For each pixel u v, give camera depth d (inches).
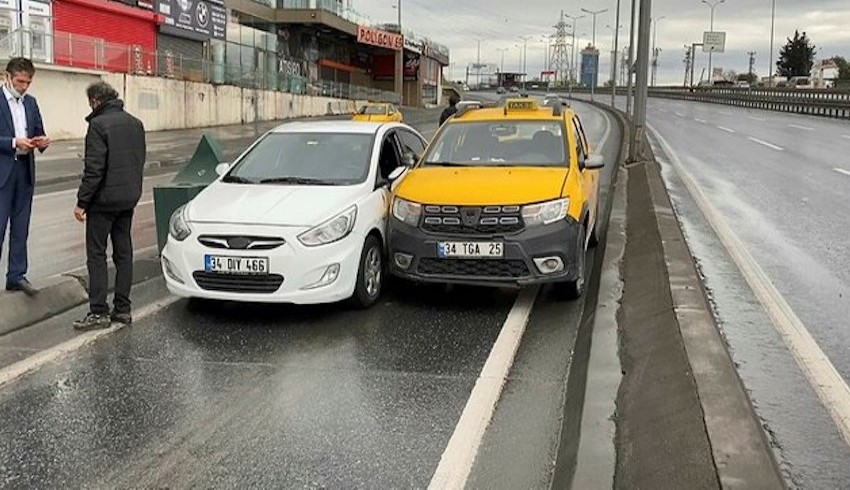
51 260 345.1
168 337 239.0
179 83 1263.5
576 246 268.4
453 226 263.3
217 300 276.5
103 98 241.9
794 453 145.3
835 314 247.3
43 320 254.1
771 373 187.5
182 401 190.2
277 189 276.4
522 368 215.6
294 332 245.4
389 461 159.9
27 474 153.9
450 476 153.8
